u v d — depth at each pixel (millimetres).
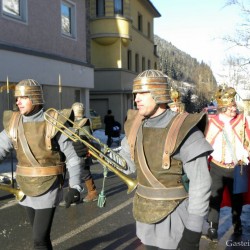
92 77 20250
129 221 6281
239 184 5219
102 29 26703
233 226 5699
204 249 4980
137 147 2885
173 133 2760
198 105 48594
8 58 13391
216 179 5238
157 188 2822
